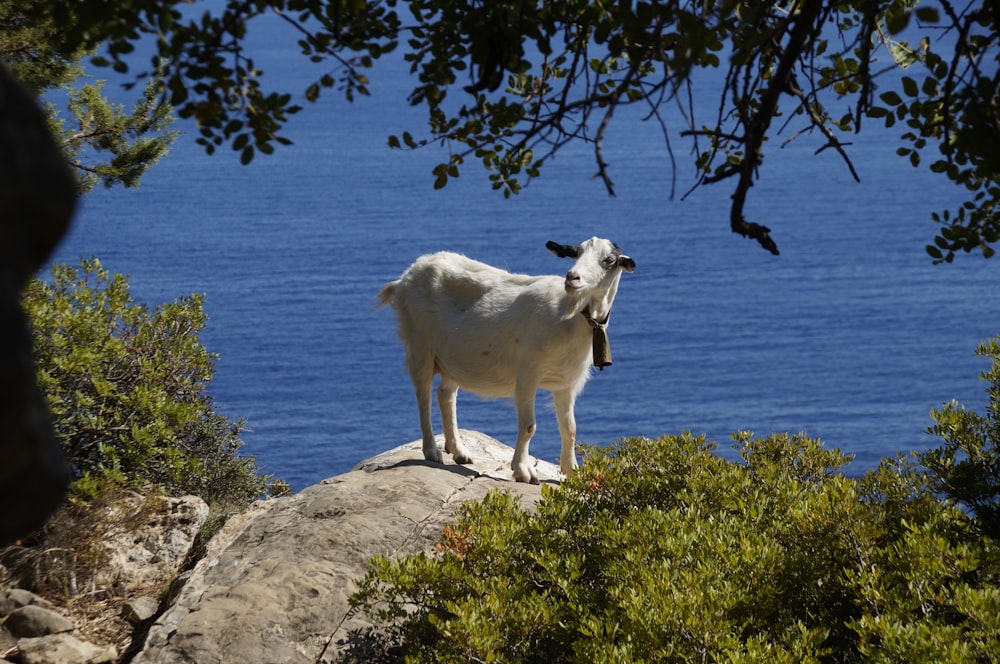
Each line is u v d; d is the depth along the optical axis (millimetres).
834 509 5922
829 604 5867
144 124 9367
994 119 2783
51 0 2805
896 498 6691
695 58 2566
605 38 2791
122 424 9297
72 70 8344
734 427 120188
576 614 5613
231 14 2811
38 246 1278
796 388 136250
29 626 7328
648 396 133125
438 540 7535
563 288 8562
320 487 8461
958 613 5500
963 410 7398
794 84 3135
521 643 5633
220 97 2939
